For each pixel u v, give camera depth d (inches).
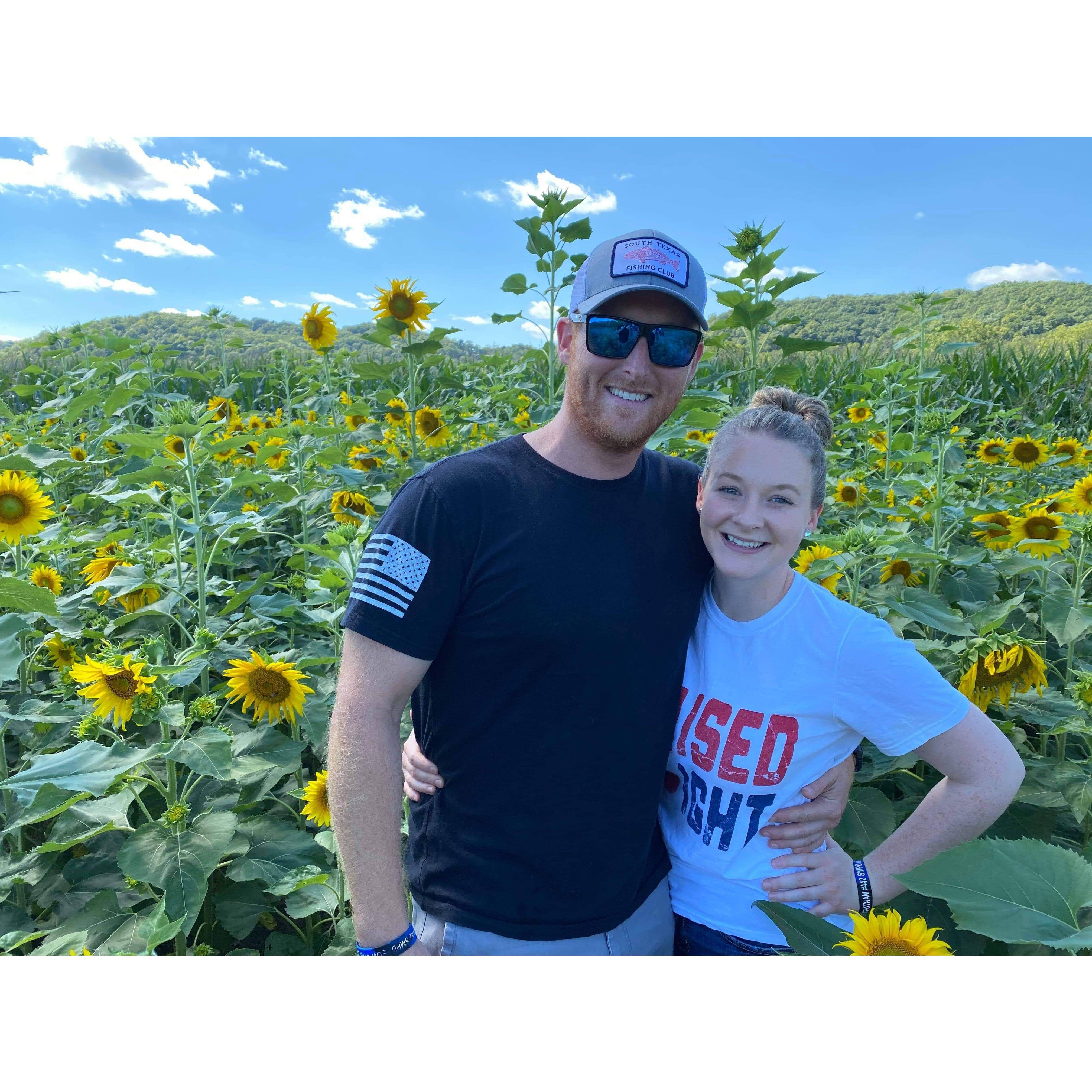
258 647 123.1
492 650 69.6
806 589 75.6
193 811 102.7
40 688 128.3
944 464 147.8
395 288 186.5
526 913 71.2
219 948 101.3
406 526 69.2
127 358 260.5
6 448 221.1
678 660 76.1
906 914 88.0
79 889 97.0
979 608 123.8
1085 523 122.6
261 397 359.6
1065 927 37.6
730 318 168.4
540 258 167.2
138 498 120.7
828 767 77.4
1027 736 114.3
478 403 238.1
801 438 71.1
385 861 66.7
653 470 80.7
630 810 73.2
